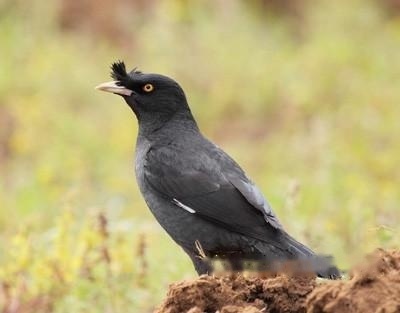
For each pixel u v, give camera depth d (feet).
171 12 73.20
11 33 72.54
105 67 70.23
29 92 67.46
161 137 36.50
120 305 37.96
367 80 66.49
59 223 39.93
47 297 38.09
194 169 35.01
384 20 77.36
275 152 58.85
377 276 26.73
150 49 70.44
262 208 33.96
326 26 73.97
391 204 48.39
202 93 67.82
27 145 61.36
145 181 35.68
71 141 61.72
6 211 50.01
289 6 79.97
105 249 38.45
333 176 51.03
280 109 66.69
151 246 42.75
